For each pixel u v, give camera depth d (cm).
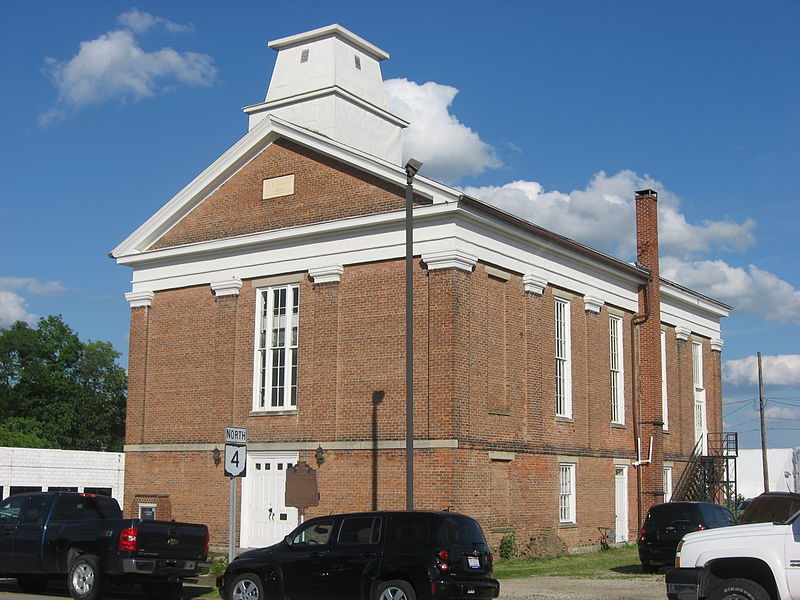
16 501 2227
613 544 3478
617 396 3731
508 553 2856
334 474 2897
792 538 1474
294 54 3653
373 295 2925
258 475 3088
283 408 3061
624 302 3800
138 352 3428
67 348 7906
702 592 1520
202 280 3316
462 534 1750
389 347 2862
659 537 2608
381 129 3659
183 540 2123
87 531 2091
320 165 3109
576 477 3338
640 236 3969
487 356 2897
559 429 3262
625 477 3691
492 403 2909
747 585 1472
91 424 7856
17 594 2248
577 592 2169
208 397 3234
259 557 1850
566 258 3384
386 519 1764
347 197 3031
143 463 3344
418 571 1686
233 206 3297
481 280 2903
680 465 4247
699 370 4600
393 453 2794
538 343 3144
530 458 3064
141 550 2034
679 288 4306
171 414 3319
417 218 2830
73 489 3966
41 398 7706
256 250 3206
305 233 3064
